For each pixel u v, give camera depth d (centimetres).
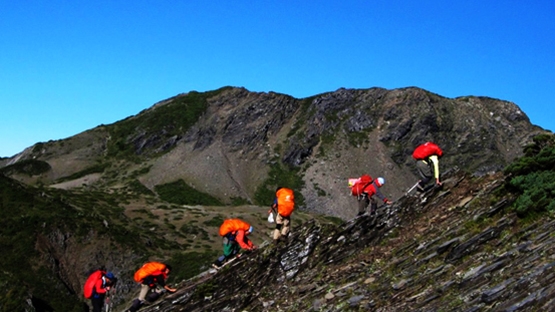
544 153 1138
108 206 10756
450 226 1124
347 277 1150
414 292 973
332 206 16625
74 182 17025
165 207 11600
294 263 1312
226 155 18875
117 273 6919
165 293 1484
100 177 17550
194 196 16412
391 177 18088
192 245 9031
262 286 1310
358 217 1313
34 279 6178
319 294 1139
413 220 1230
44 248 6781
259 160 18800
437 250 1052
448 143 19450
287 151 18825
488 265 924
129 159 18562
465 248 1005
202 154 18662
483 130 19962
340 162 18488
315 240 1329
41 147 19200
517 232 982
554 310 729
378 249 1197
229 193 17025
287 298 1198
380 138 19388
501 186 1146
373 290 1047
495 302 820
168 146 19050
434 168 1270
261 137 19550
